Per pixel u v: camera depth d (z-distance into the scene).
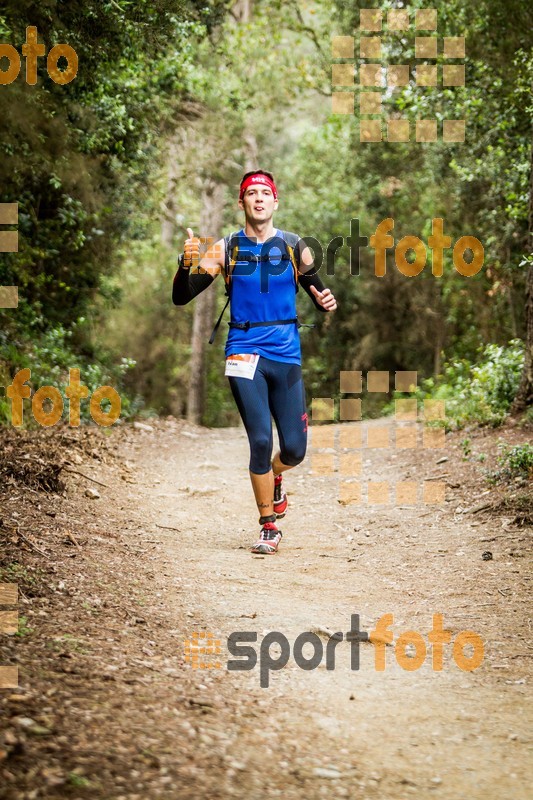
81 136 13.77
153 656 4.17
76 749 2.99
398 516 8.29
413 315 28.92
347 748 3.38
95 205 16.83
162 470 10.72
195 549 6.92
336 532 7.87
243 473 10.93
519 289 19.03
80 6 10.03
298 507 9.05
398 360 30.33
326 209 31.55
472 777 3.19
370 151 24.69
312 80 24.42
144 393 35.69
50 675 3.64
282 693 3.92
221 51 21.89
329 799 2.92
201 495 9.38
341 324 31.80
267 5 24.19
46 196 15.88
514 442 10.39
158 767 2.96
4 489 7.24
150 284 34.28
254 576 6.19
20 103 11.53
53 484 7.78
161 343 34.91
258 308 6.82
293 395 6.95
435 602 5.62
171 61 14.65
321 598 5.70
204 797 2.81
